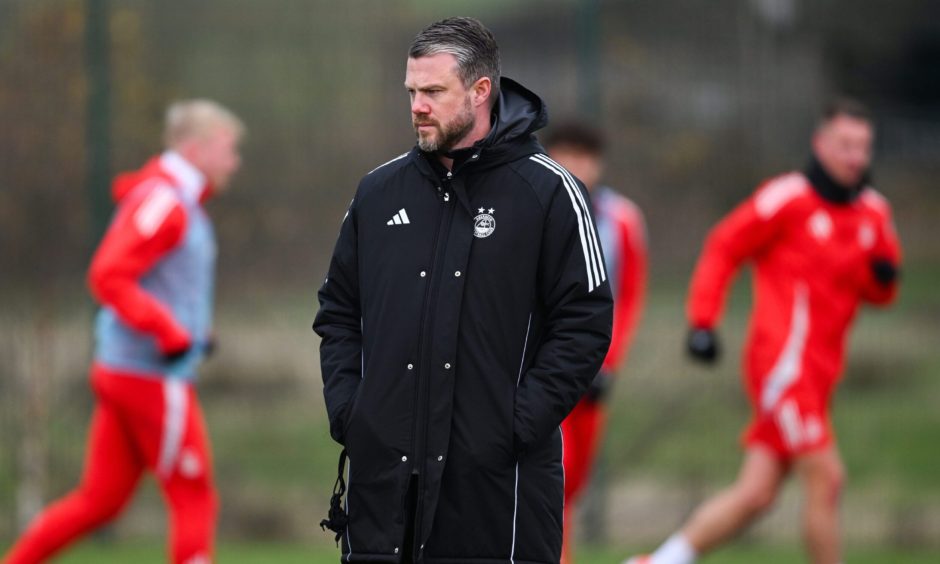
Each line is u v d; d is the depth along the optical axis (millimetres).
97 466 19734
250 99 28250
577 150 22250
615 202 23078
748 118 29734
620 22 28875
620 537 28141
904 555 26375
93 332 27078
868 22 32969
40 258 26922
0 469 26766
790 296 20609
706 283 21062
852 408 33000
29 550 19688
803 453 20391
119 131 27125
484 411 11773
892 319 35312
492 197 11992
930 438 31906
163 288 19453
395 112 28438
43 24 26922
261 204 28500
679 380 30109
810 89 30469
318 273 28703
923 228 35844
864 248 20750
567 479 22078
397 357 11891
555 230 12000
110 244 18891
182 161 19703
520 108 12336
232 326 28969
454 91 11844
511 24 28984
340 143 28469
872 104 34719
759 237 20812
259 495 28688
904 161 35688
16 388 26766
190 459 19500
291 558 24938
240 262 28656
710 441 30016
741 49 29781
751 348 20906
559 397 11914
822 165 20641
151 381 19281
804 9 31406
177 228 19203
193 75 27781
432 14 28625
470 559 11859
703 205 29438
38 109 26938
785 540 27891
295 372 29172
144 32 27391
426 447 11766
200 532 19531
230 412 29203
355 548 12109
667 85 29156
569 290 12023
